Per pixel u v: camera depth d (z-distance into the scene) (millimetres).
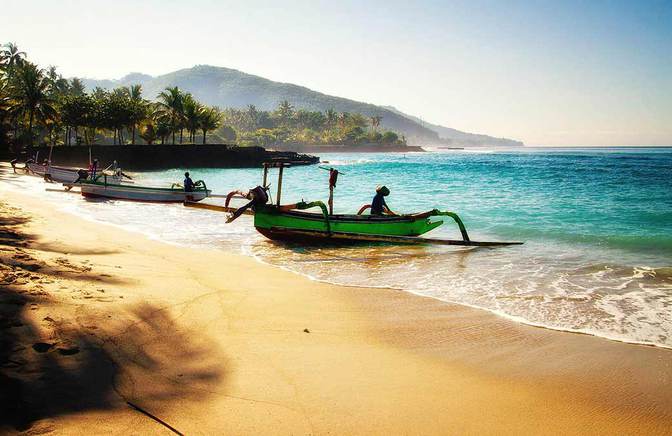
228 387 4965
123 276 8852
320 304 8602
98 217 20047
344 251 14328
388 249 14680
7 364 4539
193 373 5188
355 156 167375
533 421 4738
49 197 26812
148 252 12359
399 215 16344
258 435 4082
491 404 5051
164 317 6773
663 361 6289
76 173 36375
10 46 87312
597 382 5656
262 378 5270
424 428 4480
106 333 5699
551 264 12297
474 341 6957
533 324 7730
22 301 6074
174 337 6133
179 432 3949
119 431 3812
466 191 32969
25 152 61031
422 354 6418
